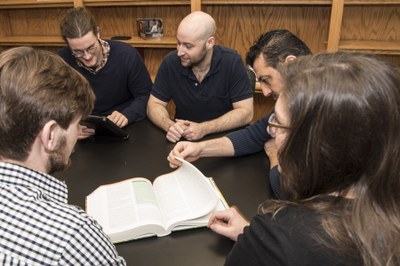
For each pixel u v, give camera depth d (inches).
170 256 35.6
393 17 105.8
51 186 27.0
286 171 22.4
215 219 39.1
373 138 19.0
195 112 86.0
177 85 84.1
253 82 89.9
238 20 117.2
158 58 129.0
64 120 26.5
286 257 19.6
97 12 124.3
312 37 113.8
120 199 42.4
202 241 37.6
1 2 122.9
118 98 93.2
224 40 120.6
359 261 18.9
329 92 19.2
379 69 19.4
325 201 21.0
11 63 25.0
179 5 117.2
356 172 20.1
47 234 23.4
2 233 22.8
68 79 26.9
